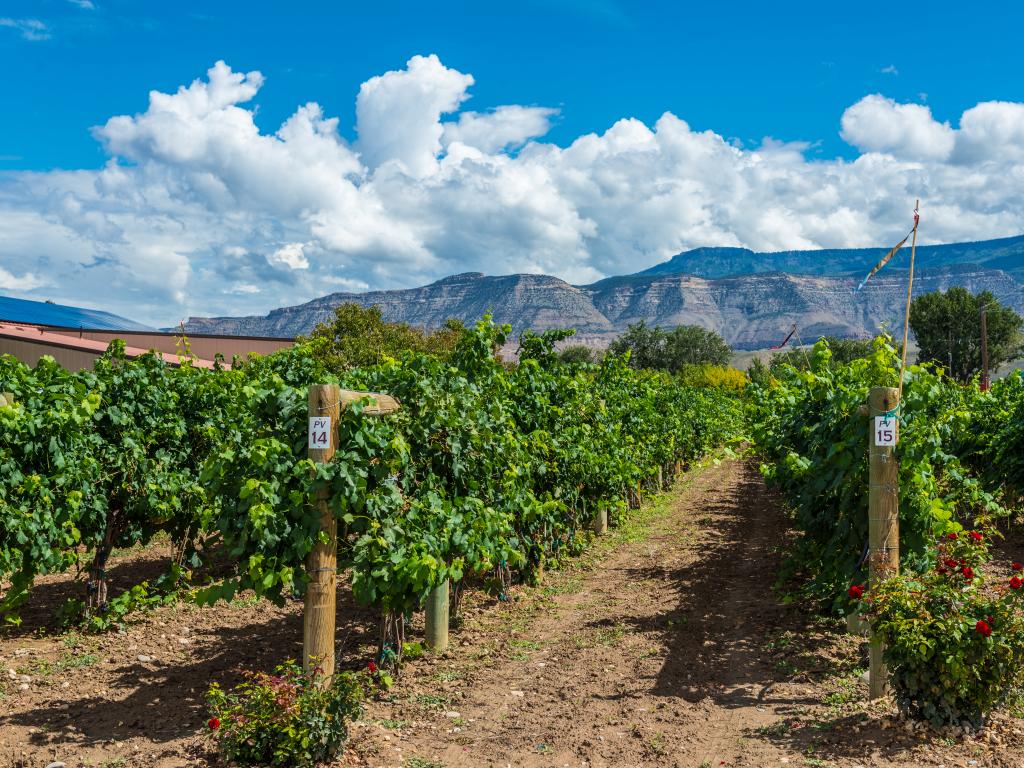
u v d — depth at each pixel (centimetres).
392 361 757
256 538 503
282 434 546
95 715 529
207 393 905
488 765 454
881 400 544
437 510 611
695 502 1738
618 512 1380
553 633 744
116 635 724
